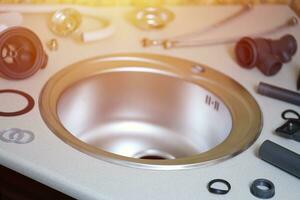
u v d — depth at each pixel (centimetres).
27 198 146
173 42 190
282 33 202
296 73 182
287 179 141
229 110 172
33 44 169
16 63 167
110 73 182
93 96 182
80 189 135
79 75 176
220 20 205
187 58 187
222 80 179
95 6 205
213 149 150
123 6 207
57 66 176
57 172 139
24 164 141
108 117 187
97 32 188
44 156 142
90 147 146
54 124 153
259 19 208
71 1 202
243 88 175
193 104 184
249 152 149
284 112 164
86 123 183
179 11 209
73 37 189
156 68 184
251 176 142
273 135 155
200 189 137
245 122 163
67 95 174
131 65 184
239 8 213
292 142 153
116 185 136
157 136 189
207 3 213
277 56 182
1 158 143
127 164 141
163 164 142
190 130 187
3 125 151
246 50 183
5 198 150
